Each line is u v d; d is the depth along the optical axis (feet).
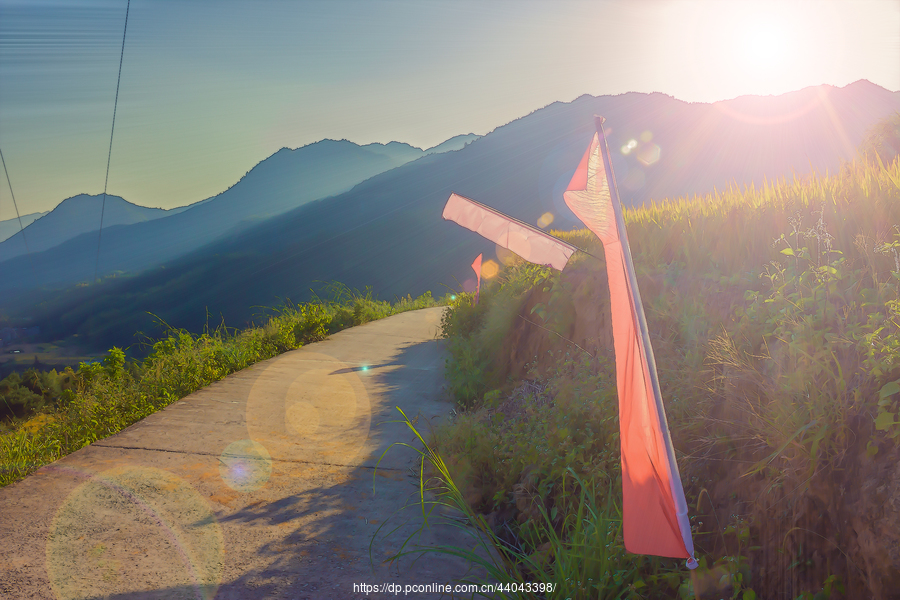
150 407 21.21
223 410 21.18
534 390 18.67
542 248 14.26
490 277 38.47
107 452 16.29
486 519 12.57
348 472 15.19
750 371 10.14
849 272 11.30
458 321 33.91
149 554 10.59
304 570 10.23
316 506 13.03
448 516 12.63
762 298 12.04
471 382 22.70
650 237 20.15
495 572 9.13
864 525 7.05
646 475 5.70
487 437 15.06
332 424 19.74
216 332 34.45
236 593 9.40
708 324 13.20
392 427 19.39
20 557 10.27
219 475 14.73
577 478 10.61
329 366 30.76
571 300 21.24
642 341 5.82
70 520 11.89
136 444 17.06
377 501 13.35
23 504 12.65
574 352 19.01
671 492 5.43
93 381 25.57
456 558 10.88
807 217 14.21
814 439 7.84
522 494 12.34
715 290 14.16
